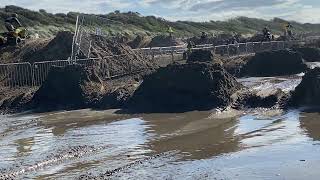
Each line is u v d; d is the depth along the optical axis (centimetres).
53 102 2528
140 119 2116
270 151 1495
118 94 2467
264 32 4988
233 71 3441
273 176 1255
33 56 3250
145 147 1614
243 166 1353
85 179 1298
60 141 1741
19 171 1392
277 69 3475
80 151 1579
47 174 1363
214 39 5462
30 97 2600
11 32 3522
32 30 5406
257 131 1784
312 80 2234
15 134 1900
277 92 2325
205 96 2297
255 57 3538
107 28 6656
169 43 5125
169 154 1516
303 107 2198
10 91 2814
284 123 1909
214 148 1566
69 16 6812
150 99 2348
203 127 1889
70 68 2608
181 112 2236
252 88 2550
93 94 2527
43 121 2166
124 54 3316
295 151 1482
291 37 5338
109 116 2214
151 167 1387
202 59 3316
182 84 2331
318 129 1775
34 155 1555
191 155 1495
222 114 2152
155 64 3484
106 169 1384
